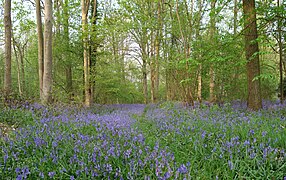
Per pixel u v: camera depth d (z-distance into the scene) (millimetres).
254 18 7977
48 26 10695
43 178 2900
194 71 11789
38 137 4227
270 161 3266
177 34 14281
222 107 10242
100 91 19844
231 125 5387
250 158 3375
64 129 5395
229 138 4445
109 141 4254
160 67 17141
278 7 6879
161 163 2932
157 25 16875
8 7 11633
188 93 12000
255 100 8422
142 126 6926
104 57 17891
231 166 3061
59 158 3396
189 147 4141
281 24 7574
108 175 2939
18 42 25391
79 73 18719
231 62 10586
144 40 20656
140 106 18812
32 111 7652
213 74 13055
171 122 6773
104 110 12797
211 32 12031
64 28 16391
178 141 4582
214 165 3434
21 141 4156
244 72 12633
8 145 3924
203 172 3123
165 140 4863
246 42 8398
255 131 4777
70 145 3979
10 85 11719
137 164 3076
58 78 18359
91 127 5949
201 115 7945
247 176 3129
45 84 10633
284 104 10227
